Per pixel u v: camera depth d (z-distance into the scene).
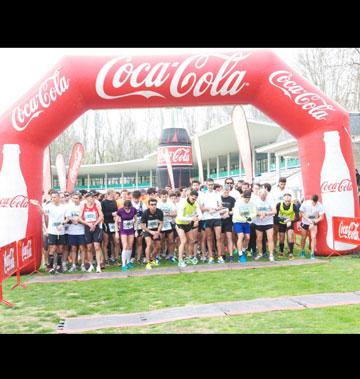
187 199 8.46
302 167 9.45
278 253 9.87
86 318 5.11
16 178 8.30
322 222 9.02
